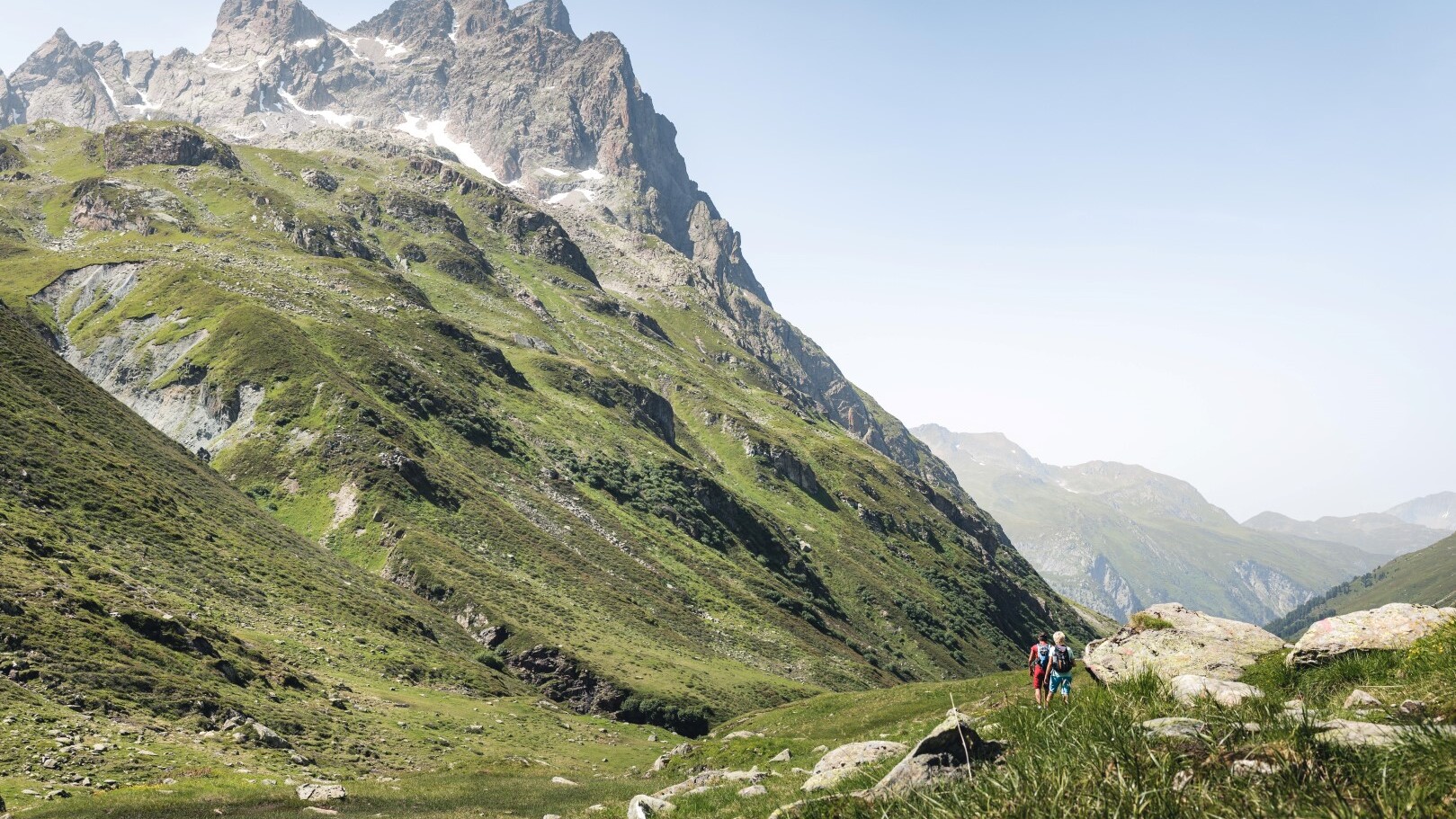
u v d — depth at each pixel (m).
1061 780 7.64
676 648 139.50
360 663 81.81
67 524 72.69
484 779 54.56
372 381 185.62
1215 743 7.96
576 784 53.25
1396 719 8.84
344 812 37.31
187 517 93.81
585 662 112.69
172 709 48.69
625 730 96.31
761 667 151.25
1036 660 17.55
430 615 115.56
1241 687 12.02
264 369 173.38
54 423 93.38
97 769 37.38
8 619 47.41
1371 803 6.17
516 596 131.12
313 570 105.06
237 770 42.78
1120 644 22.95
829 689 152.12
